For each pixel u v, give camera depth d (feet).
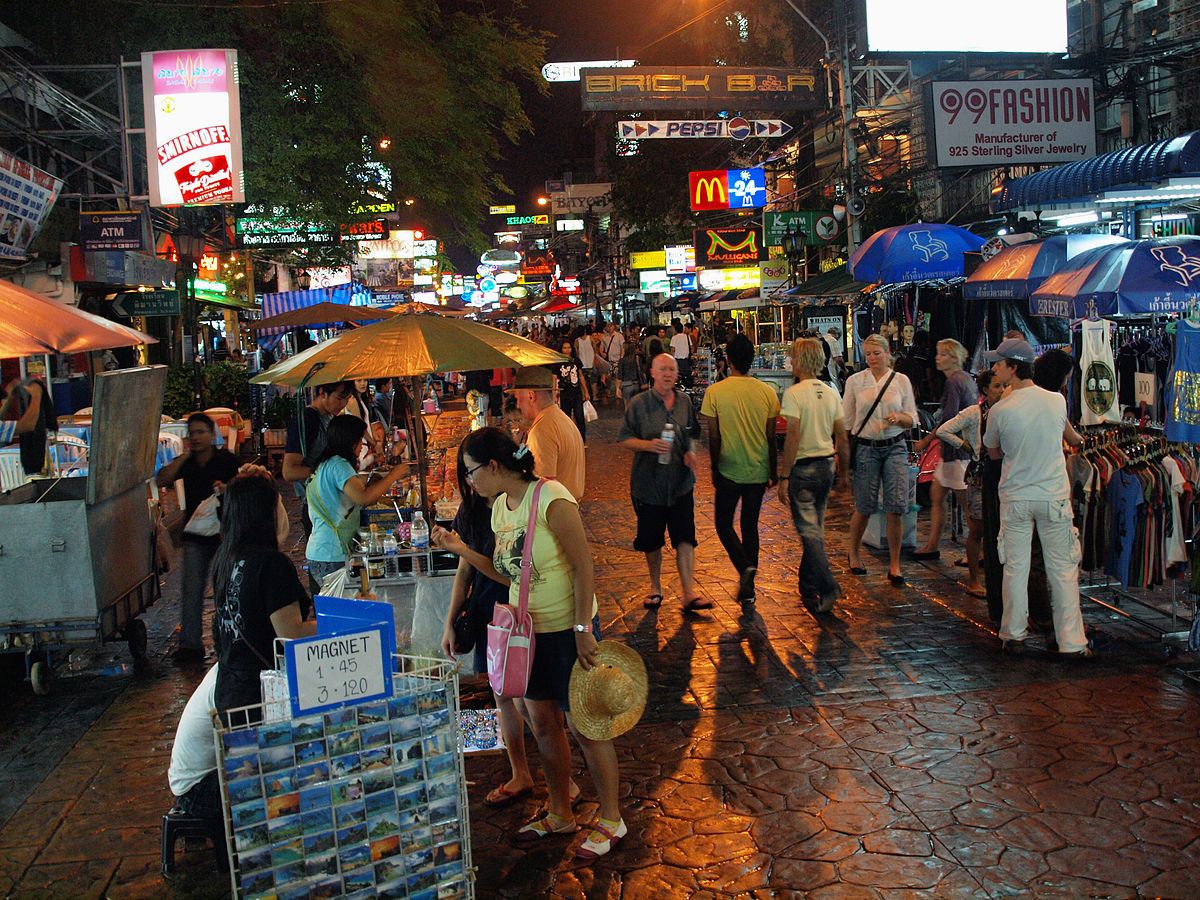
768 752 16.93
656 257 104.27
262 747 10.82
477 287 155.43
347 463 19.88
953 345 28.91
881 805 14.88
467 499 15.21
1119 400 24.22
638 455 25.16
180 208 53.16
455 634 15.15
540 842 14.39
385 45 61.87
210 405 54.75
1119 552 21.61
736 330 96.68
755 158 91.76
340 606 11.75
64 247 43.24
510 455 13.55
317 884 11.08
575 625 13.51
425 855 11.57
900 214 67.31
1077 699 18.56
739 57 86.89
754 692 19.69
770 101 62.39
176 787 13.65
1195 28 46.98
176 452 39.22
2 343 18.76
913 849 13.62
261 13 56.03
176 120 42.16
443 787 11.65
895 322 40.45
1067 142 50.42
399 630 19.31
